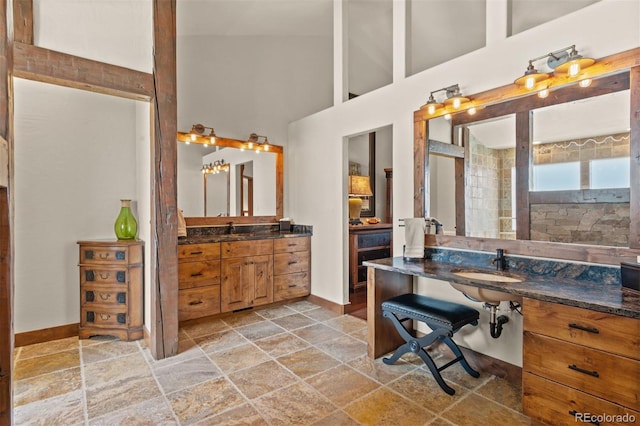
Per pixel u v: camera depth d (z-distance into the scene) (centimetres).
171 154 271
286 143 458
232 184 414
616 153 190
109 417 193
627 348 142
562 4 346
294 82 468
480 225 255
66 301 313
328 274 396
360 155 575
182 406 203
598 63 192
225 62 410
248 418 192
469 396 214
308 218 427
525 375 175
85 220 325
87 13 242
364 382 231
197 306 341
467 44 457
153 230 268
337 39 380
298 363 258
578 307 156
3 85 121
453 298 271
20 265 293
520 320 227
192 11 357
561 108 212
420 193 290
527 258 225
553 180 217
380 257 506
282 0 372
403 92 306
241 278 370
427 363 231
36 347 289
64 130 315
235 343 296
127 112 349
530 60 213
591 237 199
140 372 245
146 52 264
